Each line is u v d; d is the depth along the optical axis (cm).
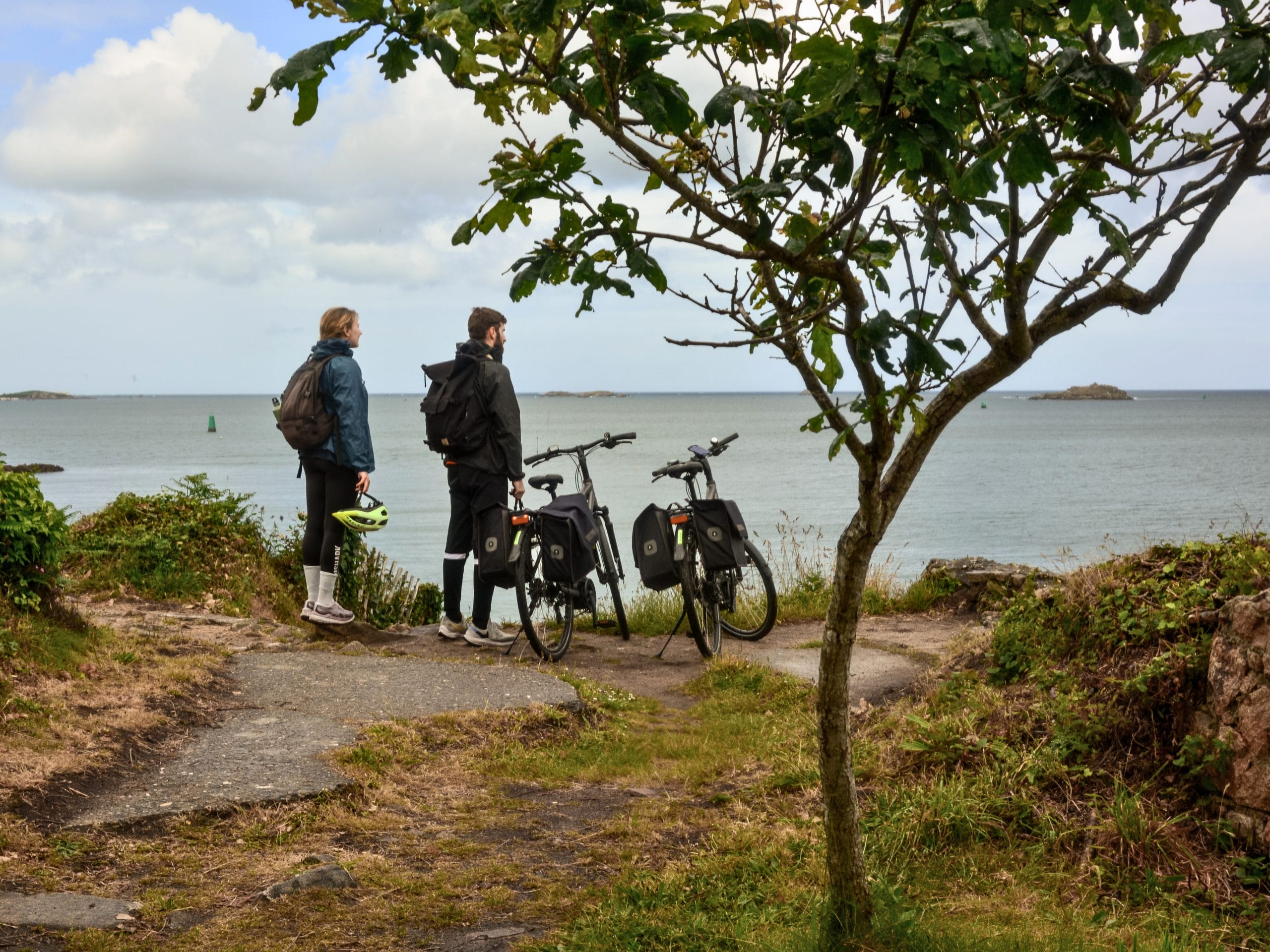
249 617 959
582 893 392
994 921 362
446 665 721
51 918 345
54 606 664
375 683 671
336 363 810
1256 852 395
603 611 1022
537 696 656
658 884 396
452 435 795
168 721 567
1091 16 194
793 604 1041
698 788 523
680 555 818
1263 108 244
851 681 700
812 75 194
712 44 206
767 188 198
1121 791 435
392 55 186
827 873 380
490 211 206
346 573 1025
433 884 397
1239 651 418
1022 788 456
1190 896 383
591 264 205
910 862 417
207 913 365
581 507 827
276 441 12062
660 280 206
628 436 916
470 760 557
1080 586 588
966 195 196
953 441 11900
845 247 227
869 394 250
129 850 414
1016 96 201
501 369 807
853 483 5616
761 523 3484
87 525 1048
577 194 204
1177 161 232
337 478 823
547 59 204
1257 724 403
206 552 1036
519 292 207
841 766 326
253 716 594
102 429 17488
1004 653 589
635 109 197
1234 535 563
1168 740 455
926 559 2636
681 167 226
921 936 332
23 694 547
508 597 2025
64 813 439
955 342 236
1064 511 4116
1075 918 365
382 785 505
